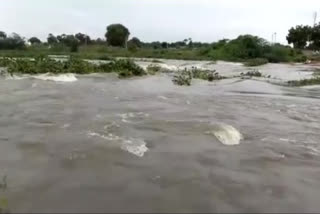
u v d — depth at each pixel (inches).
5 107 390.3
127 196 200.8
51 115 360.8
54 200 194.4
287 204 202.4
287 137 329.1
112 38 2854.3
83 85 587.5
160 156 256.5
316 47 2972.4
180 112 401.1
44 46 2399.1
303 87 765.3
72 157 248.8
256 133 334.3
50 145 270.7
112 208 188.9
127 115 369.7
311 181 233.8
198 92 598.2
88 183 213.9
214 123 342.6
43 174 223.8
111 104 429.7
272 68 1407.5
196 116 383.9
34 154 254.2
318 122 403.2
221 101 508.4
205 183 219.8
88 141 279.1
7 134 295.6
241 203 199.8
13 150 261.0
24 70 696.4
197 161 251.9
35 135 293.7
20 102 418.9
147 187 211.5
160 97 509.4
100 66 834.2
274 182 228.4
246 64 1592.0
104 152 258.2
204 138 298.5
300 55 2159.2
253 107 473.7
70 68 770.8
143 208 189.9
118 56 1871.3
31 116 354.9
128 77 773.9
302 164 261.4
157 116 370.6
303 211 196.5
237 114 416.2
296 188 222.1
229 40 2183.8
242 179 228.8
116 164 240.1
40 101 428.1
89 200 195.5
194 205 194.9
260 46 2006.6
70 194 201.0
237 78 899.4
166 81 740.0
